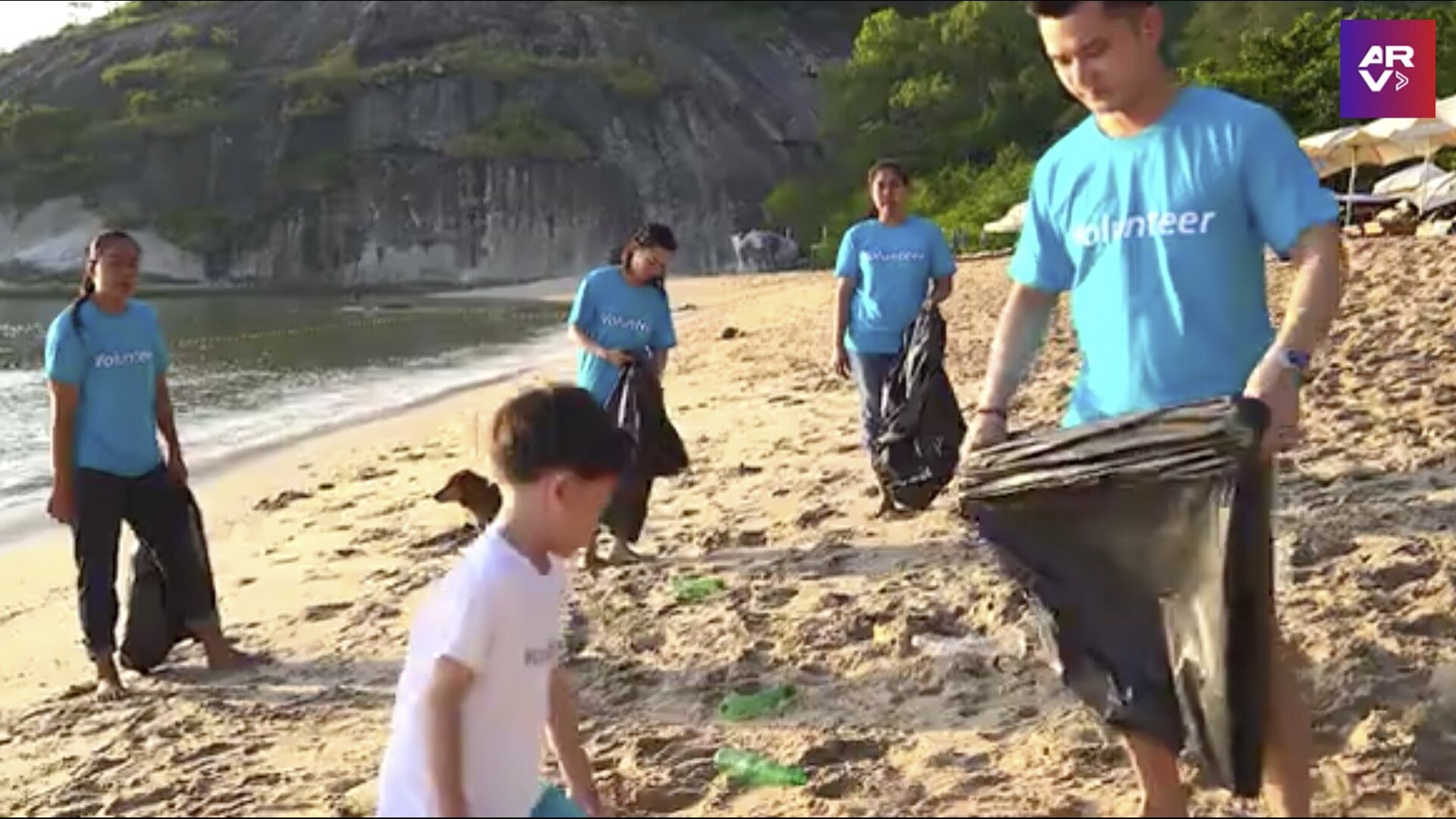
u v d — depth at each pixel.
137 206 82.19
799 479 10.23
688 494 10.09
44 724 6.20
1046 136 75.38
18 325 43.34
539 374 24.42
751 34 100.62
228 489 13.04
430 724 3.09
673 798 4.72
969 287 31.02
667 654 6.21
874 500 9.05
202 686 6.52
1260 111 3.46
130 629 6.62
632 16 100.12
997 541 3.74
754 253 78.06
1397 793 4.28
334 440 16.30
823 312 30.69
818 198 80.50
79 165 82.75
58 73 91.19
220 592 8.51
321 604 7.87
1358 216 34.50
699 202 86.38
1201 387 3.52
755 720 5.40
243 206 82.50
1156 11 3.49
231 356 29.67
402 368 26.47
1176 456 3.37
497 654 3.11
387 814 3.15
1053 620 3.67
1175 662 3.50
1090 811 4.29
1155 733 3.54
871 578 7.13
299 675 6.59
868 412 8.30
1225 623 3.32
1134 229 3.56
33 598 9.12
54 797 5.23
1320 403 10.45
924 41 79.50
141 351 6.51
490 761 3.16
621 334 7.89
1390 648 5.30
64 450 6.41
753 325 30.19
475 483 7.82
